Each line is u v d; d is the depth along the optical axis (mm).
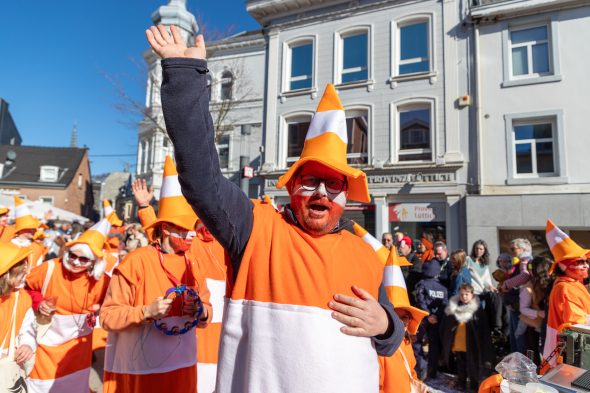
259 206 1460
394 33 12406
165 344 2473
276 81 14172
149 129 18828
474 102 11031
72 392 3057
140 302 2512
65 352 3055
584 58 10102
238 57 17031
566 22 10328
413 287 6133
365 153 12531
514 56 10977
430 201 11422
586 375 2066
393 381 2141
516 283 5051
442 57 11617
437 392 4531
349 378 1222
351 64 13156
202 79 1270
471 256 6031
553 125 10328
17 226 5184
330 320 1246
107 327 2383
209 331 3236
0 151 29359
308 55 13906
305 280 1263
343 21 13172
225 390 1286
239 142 16656
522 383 2152
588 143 9852
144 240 6156
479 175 10719
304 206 1392
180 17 13305
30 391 2943
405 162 11641
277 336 1229
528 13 10648
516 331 4922
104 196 30312
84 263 3084
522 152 10648
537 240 9969
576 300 3125
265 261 1317
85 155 31234
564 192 9828
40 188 27297
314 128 1545
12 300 2488
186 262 2766
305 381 1172
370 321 1241
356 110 12789
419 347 5109
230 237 1321
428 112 11797
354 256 1421
